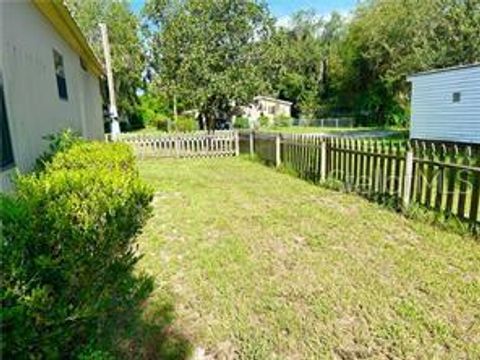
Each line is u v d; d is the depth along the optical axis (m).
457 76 13.89
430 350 2.58
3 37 4.03
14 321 1.45
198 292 3.39
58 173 2.55
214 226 5.18
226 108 18.56
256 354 2.58
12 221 1.64
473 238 4.52
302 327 2.86
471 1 23.23
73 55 8.94
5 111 3.98
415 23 29.84
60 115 7.18
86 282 1.82
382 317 2.96
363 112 42.28
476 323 2.87
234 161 12.59
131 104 33.81
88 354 1.80
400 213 5.61
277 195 6.99
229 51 16.89
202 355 2.60
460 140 14.04
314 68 54.00
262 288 3.44
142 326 2.87
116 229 2.12
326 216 5.53
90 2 28.09
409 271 3.70
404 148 5.71
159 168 11.05
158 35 17.45
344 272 3.72
